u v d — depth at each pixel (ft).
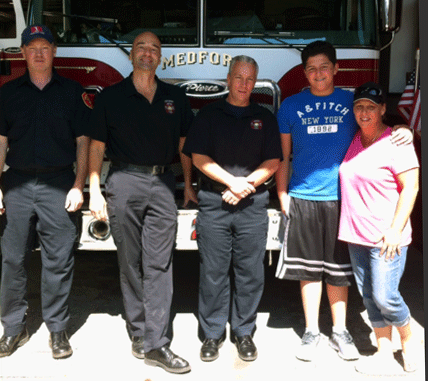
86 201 12.50
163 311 11.03
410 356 10.67
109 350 11.66
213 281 11.25
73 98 11.20
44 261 11.25
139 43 10.60
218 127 10.91
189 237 11.73
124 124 10.61
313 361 11.23
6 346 11.34
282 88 13.87
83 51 13.76
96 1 13.71
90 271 16.89
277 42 13.79
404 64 20.35
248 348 11.27
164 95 10.91
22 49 10.93
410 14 20.04
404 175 9.99
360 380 10.50
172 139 10.98
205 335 11.44
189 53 13.83
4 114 10.91
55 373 10.68
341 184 10.74
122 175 10.78
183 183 13.39
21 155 10.86
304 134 11.16
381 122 10.52
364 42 13.85
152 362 11.03
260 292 11.44
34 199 10.96
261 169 10.96
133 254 11.14
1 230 11.40
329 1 13.75
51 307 11.35
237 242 11.19
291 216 11.37
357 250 10.67
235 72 10.65
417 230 19.15
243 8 13.70
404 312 10.39
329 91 11.12
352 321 13.12
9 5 14.37
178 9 13.71
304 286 11.64
